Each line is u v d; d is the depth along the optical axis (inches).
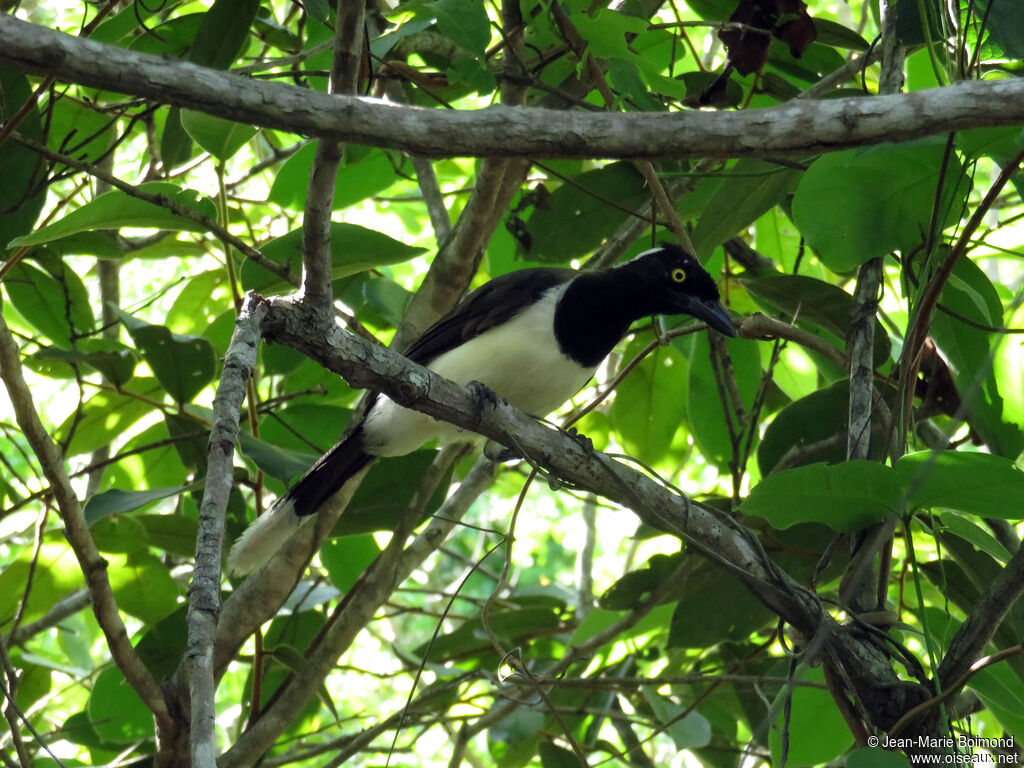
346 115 199.2
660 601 390.9
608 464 298.7
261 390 546.0
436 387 286.0
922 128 199.6
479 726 422.9
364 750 405.4
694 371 445.7
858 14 650.8
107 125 370.6
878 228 304.8
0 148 359.3
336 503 366.3
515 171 378.9
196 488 355.6
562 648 492.4
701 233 382.3
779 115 202.2
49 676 451.5
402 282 702.5
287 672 439.8
